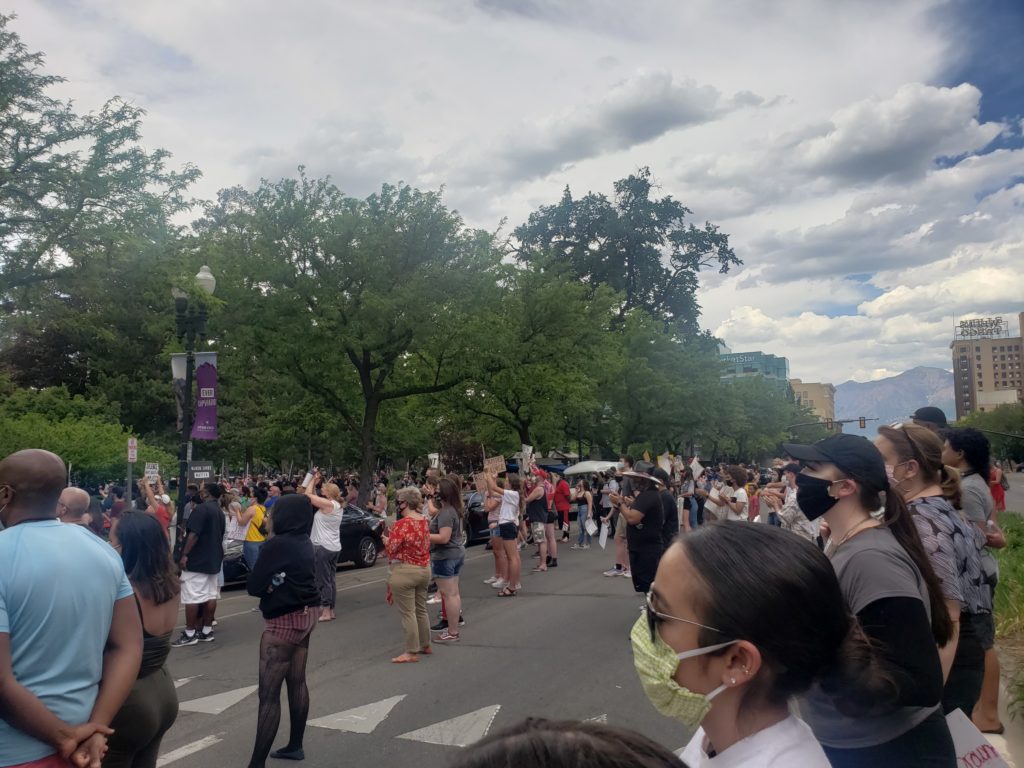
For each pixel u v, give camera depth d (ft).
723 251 182.19
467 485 89.61
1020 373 616.80
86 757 9.33
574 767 3.47
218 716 21.83
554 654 27.48
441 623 32.37
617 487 71.92
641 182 180.24
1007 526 53.42
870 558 7.78
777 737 4.98
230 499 50.16
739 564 4.97
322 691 23.86
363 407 90.74
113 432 102.68
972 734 8.22
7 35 60.34
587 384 109.40
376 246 70.54
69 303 82.23
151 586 12.25
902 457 10.93
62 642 9.31
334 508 35.88
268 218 71.61
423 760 17.97
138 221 65.31
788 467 23.66
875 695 5.90
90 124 63.57
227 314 70.18
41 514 9.91
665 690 5.17
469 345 77.46
